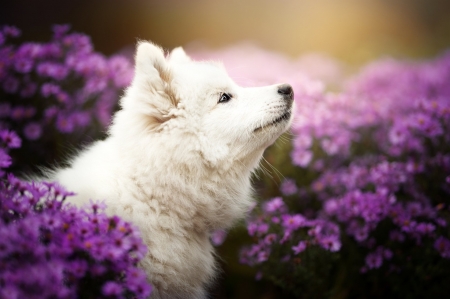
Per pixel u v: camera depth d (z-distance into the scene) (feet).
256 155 11.00
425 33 43.09
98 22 36.06
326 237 11.66
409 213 12.30
